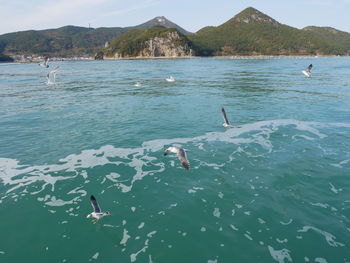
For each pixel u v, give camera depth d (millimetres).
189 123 24984
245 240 9844
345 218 10938
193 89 48219
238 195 12781
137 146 19375
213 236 10094
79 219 11305
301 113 28203
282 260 8883
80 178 14750
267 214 11297
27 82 66750
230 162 16297
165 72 91625
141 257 9164
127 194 13109
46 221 11195
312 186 13406
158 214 11508
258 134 21328
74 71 108438
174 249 9492
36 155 17984
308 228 10383
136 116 28141
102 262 9000
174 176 14805
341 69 93250
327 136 20484
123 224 10930
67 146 19562
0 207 12180
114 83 61375
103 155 17844
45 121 26781
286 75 73375
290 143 19172
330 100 35594
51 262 9055
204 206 11984
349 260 8828
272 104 33375
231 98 38188
